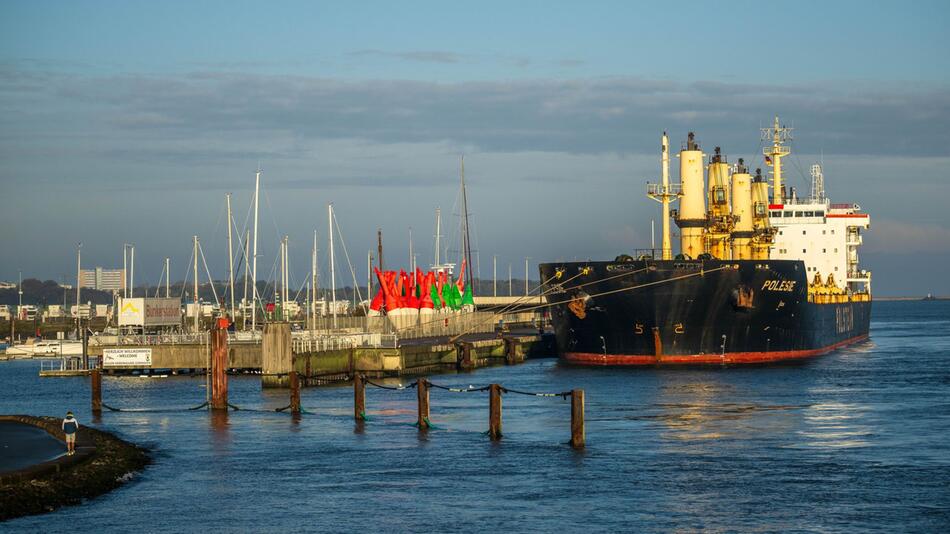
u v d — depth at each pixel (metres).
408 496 43.84
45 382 96.88
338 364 92.44
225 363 69.44
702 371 87.81
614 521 40.06
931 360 107.38
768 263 89.25
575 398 53.47
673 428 59.19
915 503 41.91
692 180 98.94
